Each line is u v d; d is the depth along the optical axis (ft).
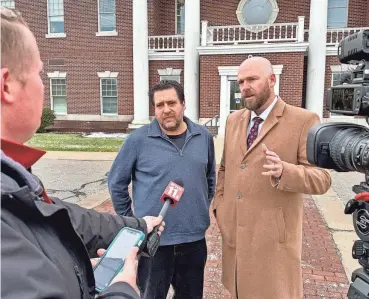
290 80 46.88
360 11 52.70
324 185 7.13
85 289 3.23
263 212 7.45
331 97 5.46
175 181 7.14
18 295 2.29
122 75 57.21
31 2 58.34
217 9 55.36
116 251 4.16
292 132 7.38
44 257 2.57
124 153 8.12
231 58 48.75
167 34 59.00
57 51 59.06
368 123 4.77
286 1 53.52
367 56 4.65
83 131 58.90
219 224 8.38
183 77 54.54
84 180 26.12
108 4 56.59
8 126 2.96
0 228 2.41
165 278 7.91
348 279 11.83
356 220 5.11
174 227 7.80
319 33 46.47
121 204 8.39
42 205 2.90
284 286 7.38
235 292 7.90
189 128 8.30
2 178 2.73
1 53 2.76
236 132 8.16
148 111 54.75
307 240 15.21
